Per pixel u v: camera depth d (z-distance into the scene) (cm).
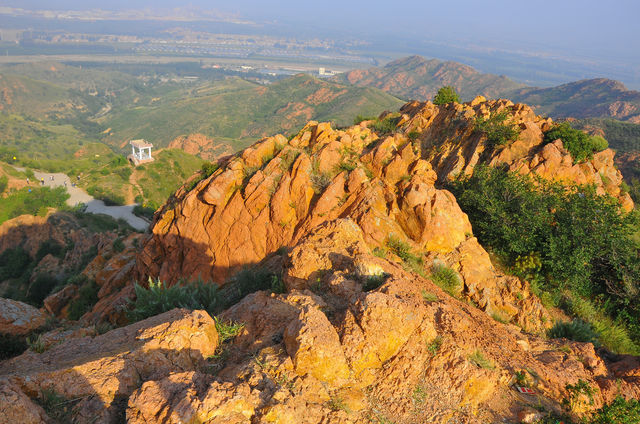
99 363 611
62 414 537
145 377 619
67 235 7981
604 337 1320
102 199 10800
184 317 733
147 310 1095
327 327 687
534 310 1338
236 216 2000
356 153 2181
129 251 2998
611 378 834
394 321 715
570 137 2284
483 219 1864
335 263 1012
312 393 607
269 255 1898
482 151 2342
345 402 611
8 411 466
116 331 754
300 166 1952
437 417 625
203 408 498
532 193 1852
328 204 1836
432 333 758
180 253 2133
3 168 11500
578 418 678
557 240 1620
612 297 1567
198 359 683
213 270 1998
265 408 533
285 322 778
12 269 7525
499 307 1357
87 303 2689
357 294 806
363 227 1593
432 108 2858
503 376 717
